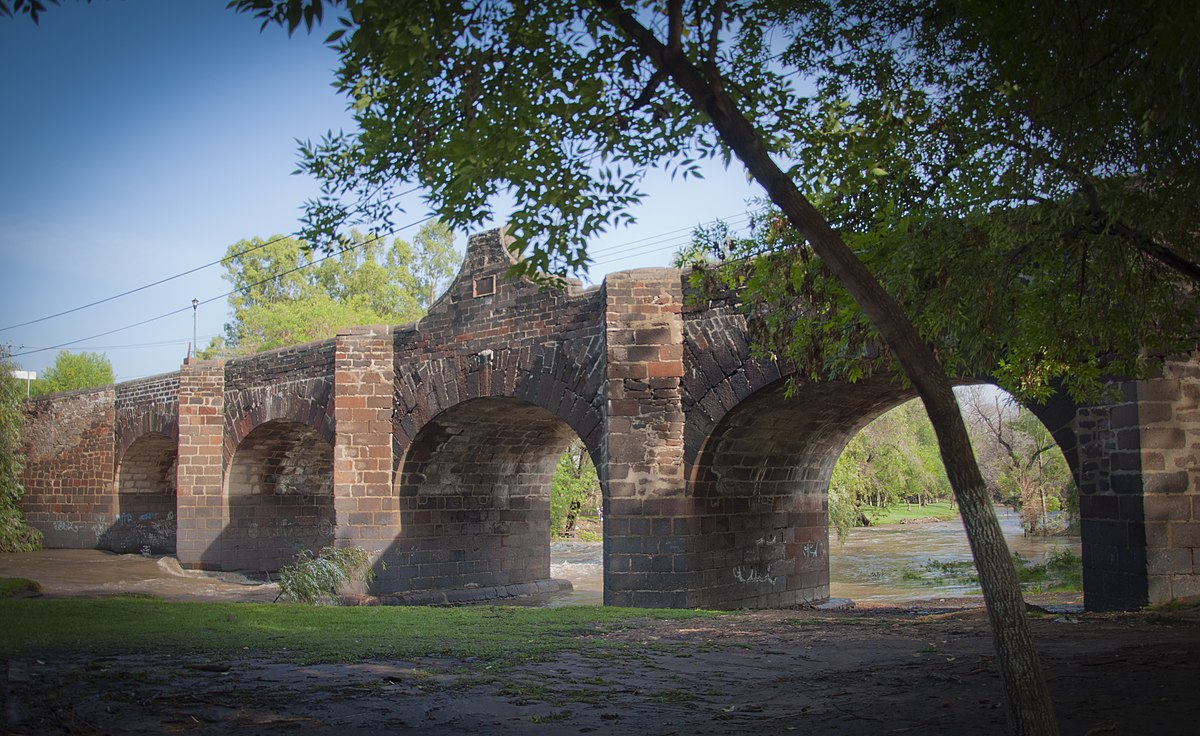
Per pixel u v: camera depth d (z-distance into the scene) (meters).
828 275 10.76
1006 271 9.91
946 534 55.81
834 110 10.05
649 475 19.78
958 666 9.25
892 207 10.28
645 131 8.74
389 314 71.56
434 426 26.09
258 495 34.81
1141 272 9.81
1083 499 15.44
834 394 20.14
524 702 8.18
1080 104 8.42
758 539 22.23
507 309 24.02
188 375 33.94
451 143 8.21
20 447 42.19
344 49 7.67
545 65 8.22
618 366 20.11
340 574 24.22
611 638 12.60
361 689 8.72
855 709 7.43
